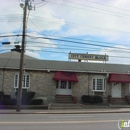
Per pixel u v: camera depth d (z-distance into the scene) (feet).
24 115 57.00
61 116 54.85
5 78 89.86
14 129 32.73
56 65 96.68
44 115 57.77
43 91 91.76
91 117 52.34
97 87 96.78
